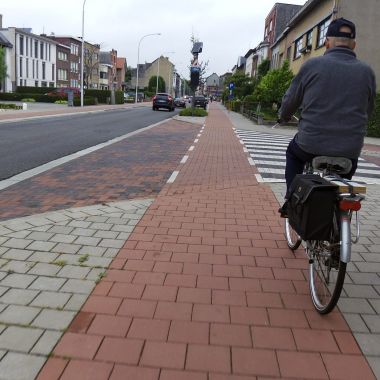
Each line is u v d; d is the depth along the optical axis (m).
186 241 4.80
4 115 25.36
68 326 3.05
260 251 4.59
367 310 3.45
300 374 2.65
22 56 68.88
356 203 3.08
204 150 13.20
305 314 3.35
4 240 4.58
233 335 3.03
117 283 3.72
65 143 13.66
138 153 11.98
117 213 5.74
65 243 4.57
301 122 3.76
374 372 2.70
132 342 2.90
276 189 7.62
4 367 2.62
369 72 3.56
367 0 22.67
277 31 53.81
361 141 3.56
